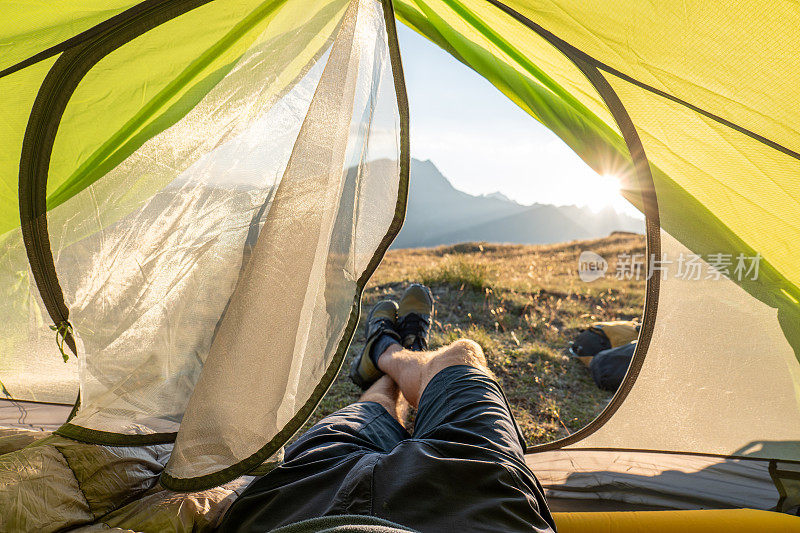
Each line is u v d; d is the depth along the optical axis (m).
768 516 1.58
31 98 1.35
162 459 1.31
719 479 1.91
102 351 1.32
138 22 1.25
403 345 2.41
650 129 1.47
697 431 1.85
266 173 1.40
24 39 1.24
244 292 1.26
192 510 1.13
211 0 1.26
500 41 1.71
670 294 1.72
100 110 1.40
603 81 1.40
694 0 1.08
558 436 2.34
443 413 1.36
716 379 1.78
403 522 0.95
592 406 2.67
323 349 1.36
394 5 1.89
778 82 1.17
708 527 1.53
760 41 1.10
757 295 1.69
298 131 1.41
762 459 1.80
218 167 1.41
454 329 3.77
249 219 1.38
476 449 1.12
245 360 1.24
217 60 1.45
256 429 1.24
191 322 1.33
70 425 1.23
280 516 1.03
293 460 1.20
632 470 1.98
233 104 1.42
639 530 1.54
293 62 1.40
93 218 1.39
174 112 1.47
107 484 1.14
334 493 1.05
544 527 1.00
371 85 1.41
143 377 1.31
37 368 1.57
